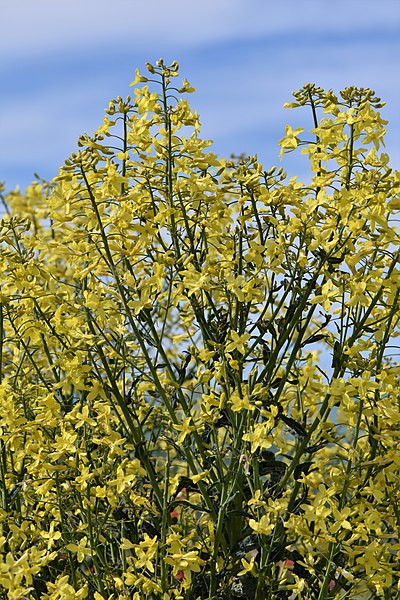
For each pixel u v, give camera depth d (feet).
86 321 12.55
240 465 11.52
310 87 12.12
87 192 12.24
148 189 12.52
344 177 11.82
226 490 11.84
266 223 12.43
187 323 14.03
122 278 12.42
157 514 11.84
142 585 11.41
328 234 11.52
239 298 11.42
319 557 12.39
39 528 12.81
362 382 11.34
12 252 13.24
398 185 11.32
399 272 11.66
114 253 12.40
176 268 12.26
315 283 12.28
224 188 12.55
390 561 13.17
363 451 13.58
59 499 12.04
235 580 12.37
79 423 11.73
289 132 12.18
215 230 12.28
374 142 11.75
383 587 11.89
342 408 12.44
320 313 12.22
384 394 13.00
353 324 11.83
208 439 12.66
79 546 11.59
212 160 12.42
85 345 12.09
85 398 13.23
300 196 12.41
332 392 11.37
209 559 12.16
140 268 12.26
